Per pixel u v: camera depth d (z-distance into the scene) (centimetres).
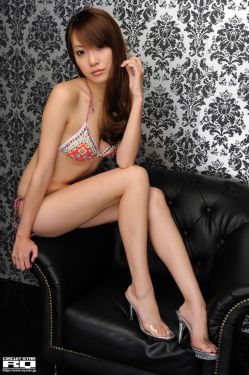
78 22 171
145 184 177
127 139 187
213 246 208
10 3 241
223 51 215
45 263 178
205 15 213
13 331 231
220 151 229
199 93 224
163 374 171
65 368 203
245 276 159
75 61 186
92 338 176
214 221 207
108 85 181
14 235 280
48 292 180
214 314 161
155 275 215
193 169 236
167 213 181
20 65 249
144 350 169
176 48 221
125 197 177
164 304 186
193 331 166
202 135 229
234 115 221
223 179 217
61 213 181
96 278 204
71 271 184
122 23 227
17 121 259
